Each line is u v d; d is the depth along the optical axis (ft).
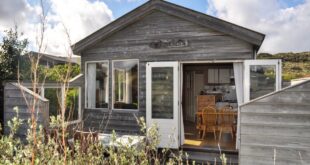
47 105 14.46
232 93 33.47
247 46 18.11
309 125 12.14
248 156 12.98
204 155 18.08
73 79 21.74
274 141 12.62
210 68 34.17
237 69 18.79
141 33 21.20
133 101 21.34
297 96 12.36
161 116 19.65
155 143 7.06
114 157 6.19
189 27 19.71
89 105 22.89
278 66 17.06
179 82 19.77
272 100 12.69
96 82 22.84
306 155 12.14
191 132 24.59
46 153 5.75
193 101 33.63
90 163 6.47
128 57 21.56
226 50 18.66
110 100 22.02
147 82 20.35
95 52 22.77
